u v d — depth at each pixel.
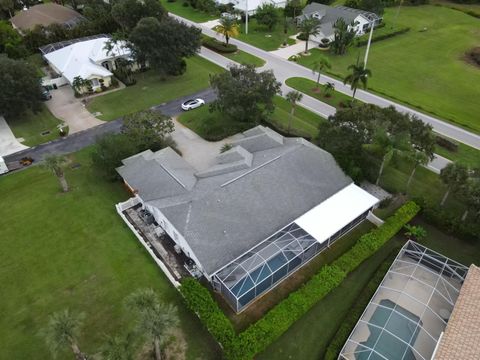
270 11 100.06
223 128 60.84
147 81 78.31
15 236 42.69
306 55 89.31
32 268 38.94
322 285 35.22
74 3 115.19
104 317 34.16
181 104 69.75
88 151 57.28
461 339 28.61
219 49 90.62
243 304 34.41
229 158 47.53
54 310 34.88
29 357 31.34
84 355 30.98
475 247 40.91
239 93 53.94
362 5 105.25
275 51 91.81
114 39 76.44
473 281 33.25
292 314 32.84
